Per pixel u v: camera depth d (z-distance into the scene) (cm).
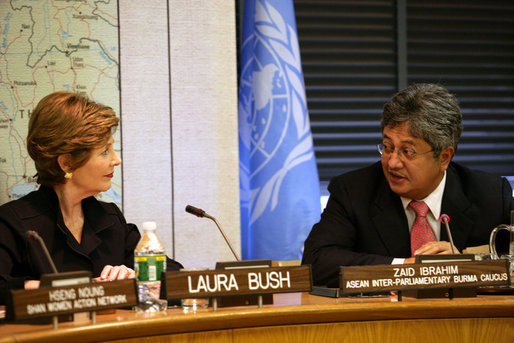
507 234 329
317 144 585
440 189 324
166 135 411
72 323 206
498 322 240
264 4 466
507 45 612
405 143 296
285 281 232
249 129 480
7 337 184
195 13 416
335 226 320
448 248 288
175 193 412
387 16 594
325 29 586
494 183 338
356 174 339
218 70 420
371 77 593
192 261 413
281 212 453
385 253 316
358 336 232
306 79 584
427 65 599
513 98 612
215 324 216
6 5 386
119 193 402
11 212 284
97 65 400
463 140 603
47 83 392
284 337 226
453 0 602
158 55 409
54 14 392
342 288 234
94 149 284
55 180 286
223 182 420
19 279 251
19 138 387
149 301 234
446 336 238
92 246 296
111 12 402
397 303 234
